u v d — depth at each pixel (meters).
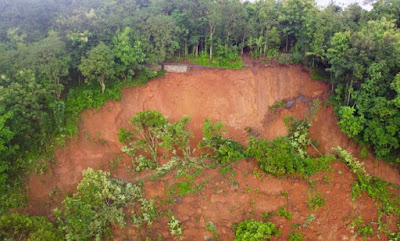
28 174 29.61
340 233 25.94
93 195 26.44
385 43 30.98
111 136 34.06
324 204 27.16
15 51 33.47
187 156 32.75
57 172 30.78
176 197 28.41
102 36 36.47
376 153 29.89
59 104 31.50
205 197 28.22
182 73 38.84
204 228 26.66
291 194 27.86
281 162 28.06
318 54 36.62
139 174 31.75
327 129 34.31
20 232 23.41
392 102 28.11
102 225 25.95
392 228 25.81
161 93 37.66
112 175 31.95
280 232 25.94
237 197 28.05
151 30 37.03
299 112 36.78
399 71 30.33
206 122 31.94
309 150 33.41
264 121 37.56
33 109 30.84
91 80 35.25
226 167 30.31
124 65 35.47
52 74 31.98
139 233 26.33
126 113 35.66
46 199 29.36
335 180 28.55
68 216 25.56
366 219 26.44
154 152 33.25
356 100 31.69
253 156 30.27
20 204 27.98
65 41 34.97
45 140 31.22
